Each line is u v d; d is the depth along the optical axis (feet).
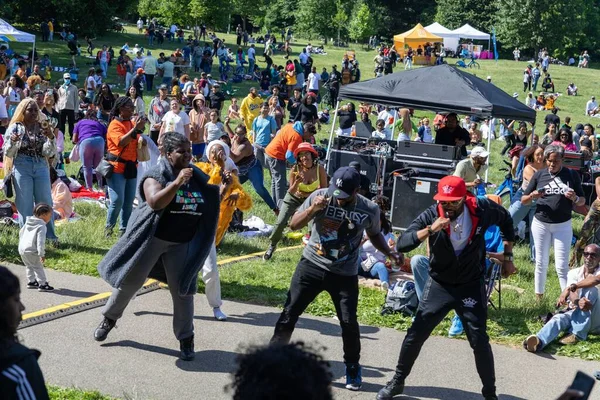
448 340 24.07
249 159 41.55
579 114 136.36
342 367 21.25
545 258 28.58
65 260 29.66
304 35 248.73
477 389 20.47
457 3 265.95
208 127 51.39
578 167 48.98
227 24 220.84
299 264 19.52
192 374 20.08
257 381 7.39
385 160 43.21
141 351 21.30
